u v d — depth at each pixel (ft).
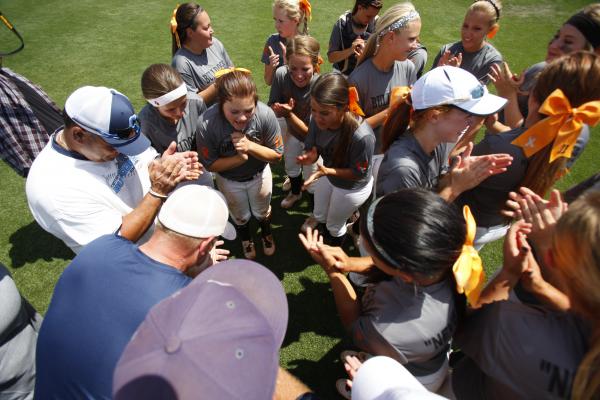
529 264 4.30
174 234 4.33
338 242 10.32
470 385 4.57
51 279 10.04
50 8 25.48
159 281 4.02
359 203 9.10
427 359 4.50
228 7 25.96
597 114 4.81
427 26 23.79
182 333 2.99
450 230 3.66
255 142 8.63
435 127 5.81
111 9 25.58
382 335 4.22
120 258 4.12
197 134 8.26
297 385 4.01
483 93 5.61
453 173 5.83
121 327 3.76
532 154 5.66
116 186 6.39
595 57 5.00
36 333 5.99
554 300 4.24
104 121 5.45
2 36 21.86
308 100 10.39
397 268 3.91
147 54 20.52
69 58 19.99
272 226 11.80
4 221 11.53
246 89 7.13
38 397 3.90
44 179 5.61
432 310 4.20
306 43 9.50
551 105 4.98
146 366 2.91
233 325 3.09
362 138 7.64
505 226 7.38
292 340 8.84
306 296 9.78
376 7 11.69
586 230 2.97
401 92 6.54
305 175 12.16
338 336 8.91
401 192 4.05
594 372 2.93
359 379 3.74
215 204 4.63
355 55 12.76
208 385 2.83
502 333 3.64
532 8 25.61
